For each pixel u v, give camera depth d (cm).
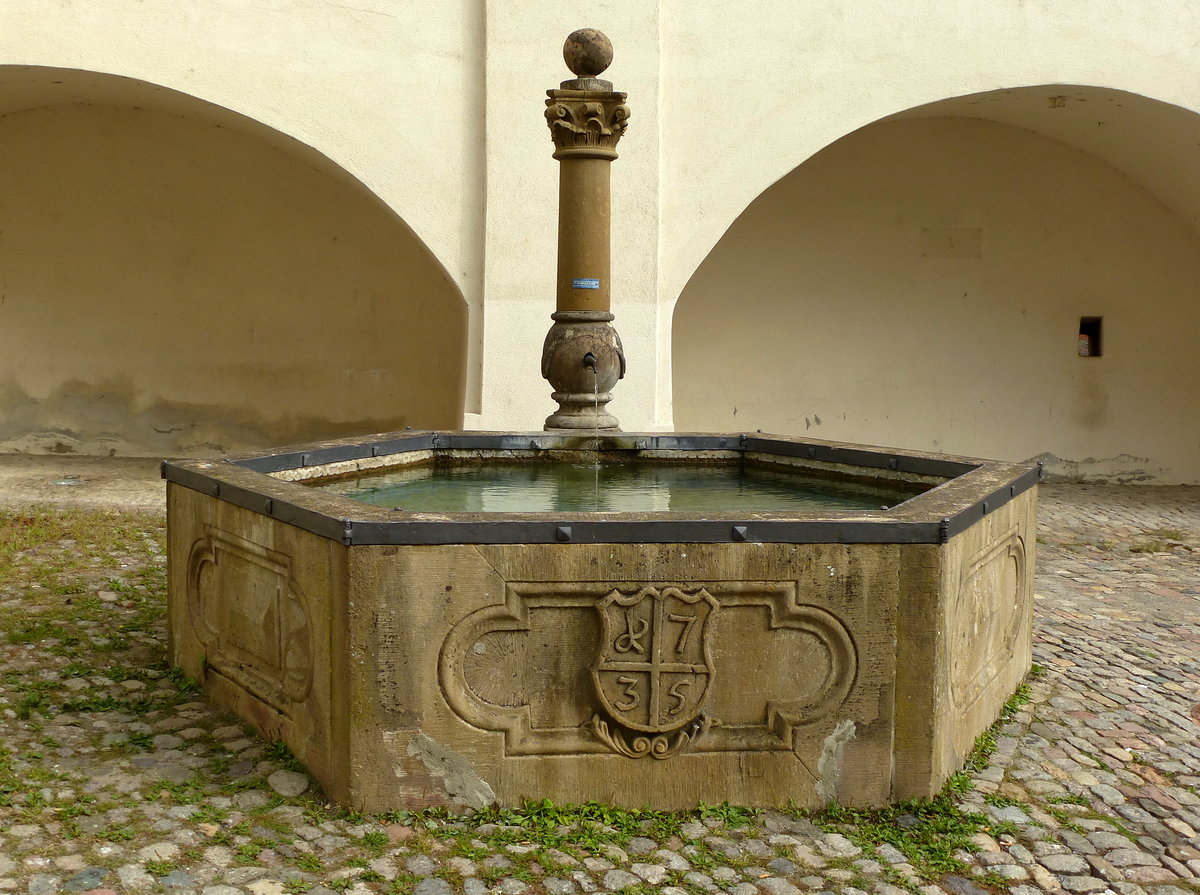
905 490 516
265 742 389
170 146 1075
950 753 378
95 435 1103
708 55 872
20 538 689
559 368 605
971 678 404
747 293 1117
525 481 546
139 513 801
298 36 838
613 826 339
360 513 342
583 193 600
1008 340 1145
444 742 338
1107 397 1156
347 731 337
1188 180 1054
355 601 330
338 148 847
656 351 872
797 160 884
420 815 339
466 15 855
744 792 351
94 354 1097
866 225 1121
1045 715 454
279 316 1106
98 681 450
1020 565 468
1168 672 528
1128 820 367
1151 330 1149
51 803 342
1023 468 473
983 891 318
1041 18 901
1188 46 918
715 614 341
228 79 833
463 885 307
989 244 1134
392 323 1111
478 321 870
